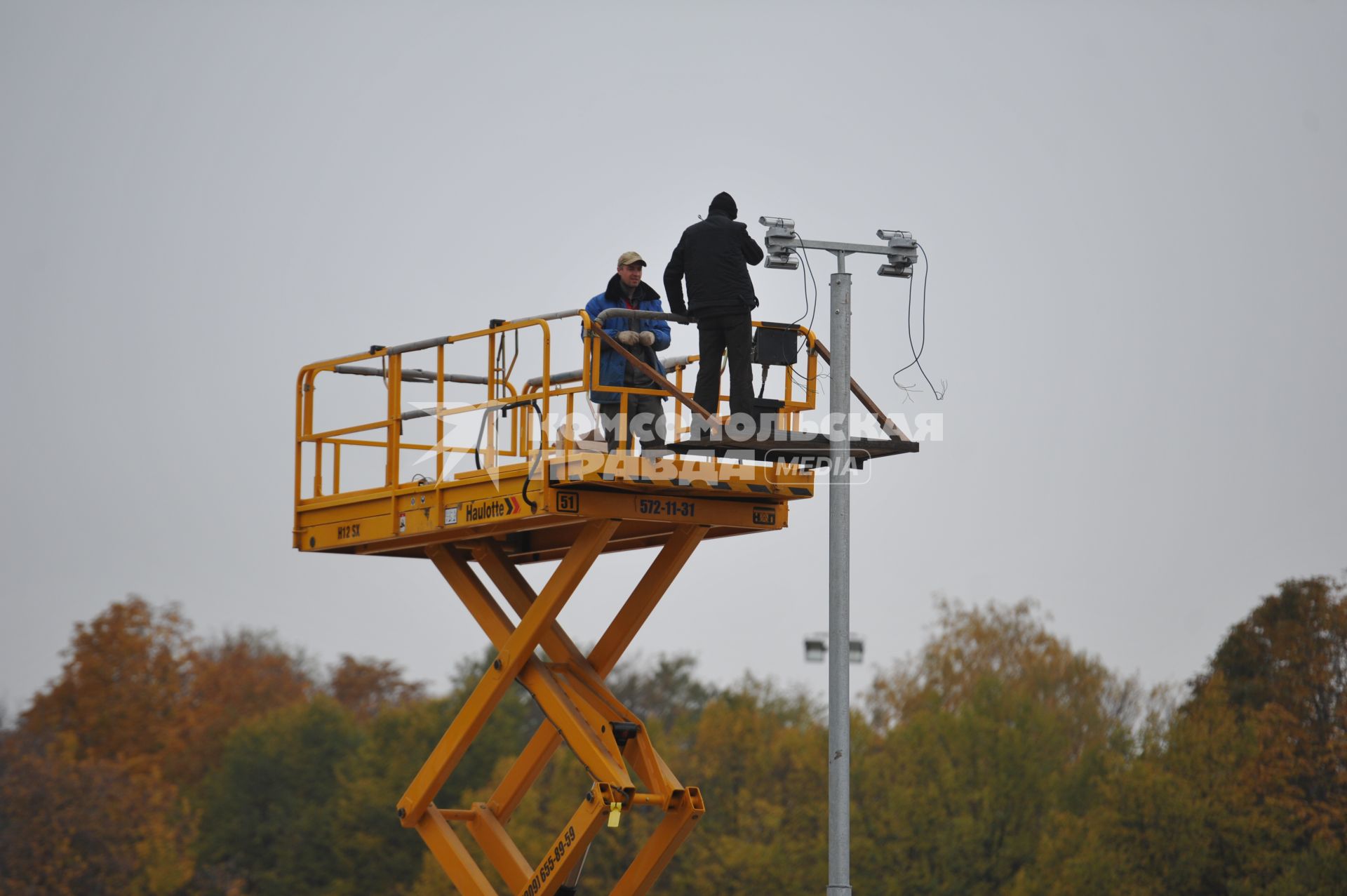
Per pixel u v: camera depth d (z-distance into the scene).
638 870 55.84
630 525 60.28
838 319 48.88
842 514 47.94
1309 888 191.75
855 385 50.03
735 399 51.16
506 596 57.28
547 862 55.12
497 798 60.44
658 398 54.41
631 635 57.97
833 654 47.31
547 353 52.47
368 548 60.91
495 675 55.88
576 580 53.62
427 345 56.66
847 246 48.62
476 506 54.25
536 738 60.03
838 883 46.19
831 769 46.88
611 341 51.91
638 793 55.16
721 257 51.34
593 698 56.22
